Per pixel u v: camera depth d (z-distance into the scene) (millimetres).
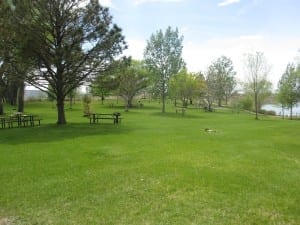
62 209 6469
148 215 6180
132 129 21281
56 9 20422
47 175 8969
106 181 8383
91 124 24234
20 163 10461
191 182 8367
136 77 47562
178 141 15945
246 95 52719
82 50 21344
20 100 34438
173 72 47969
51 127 21625
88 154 12070
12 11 19234
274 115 51000
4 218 6035
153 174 9125
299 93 46438
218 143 15555
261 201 7062
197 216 6164
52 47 21016
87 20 20891
